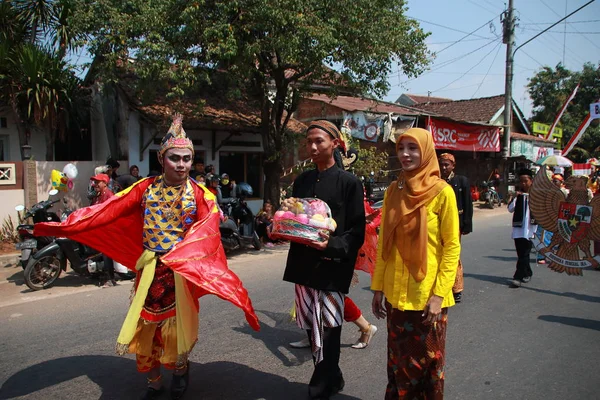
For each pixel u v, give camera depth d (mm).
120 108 10664
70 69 10469
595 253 5082
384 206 2922
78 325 4961
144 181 3355
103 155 12156
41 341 4504
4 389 3527
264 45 8375
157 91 11219
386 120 13109
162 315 3174
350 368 3939
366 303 5805
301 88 10852
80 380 3682
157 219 3186
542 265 8289
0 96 9680
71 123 11867
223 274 3029
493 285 6809
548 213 5375
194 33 8078
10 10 10055
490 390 3598
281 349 4344
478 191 19531
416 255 2652
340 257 3107
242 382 3672
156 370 3363
